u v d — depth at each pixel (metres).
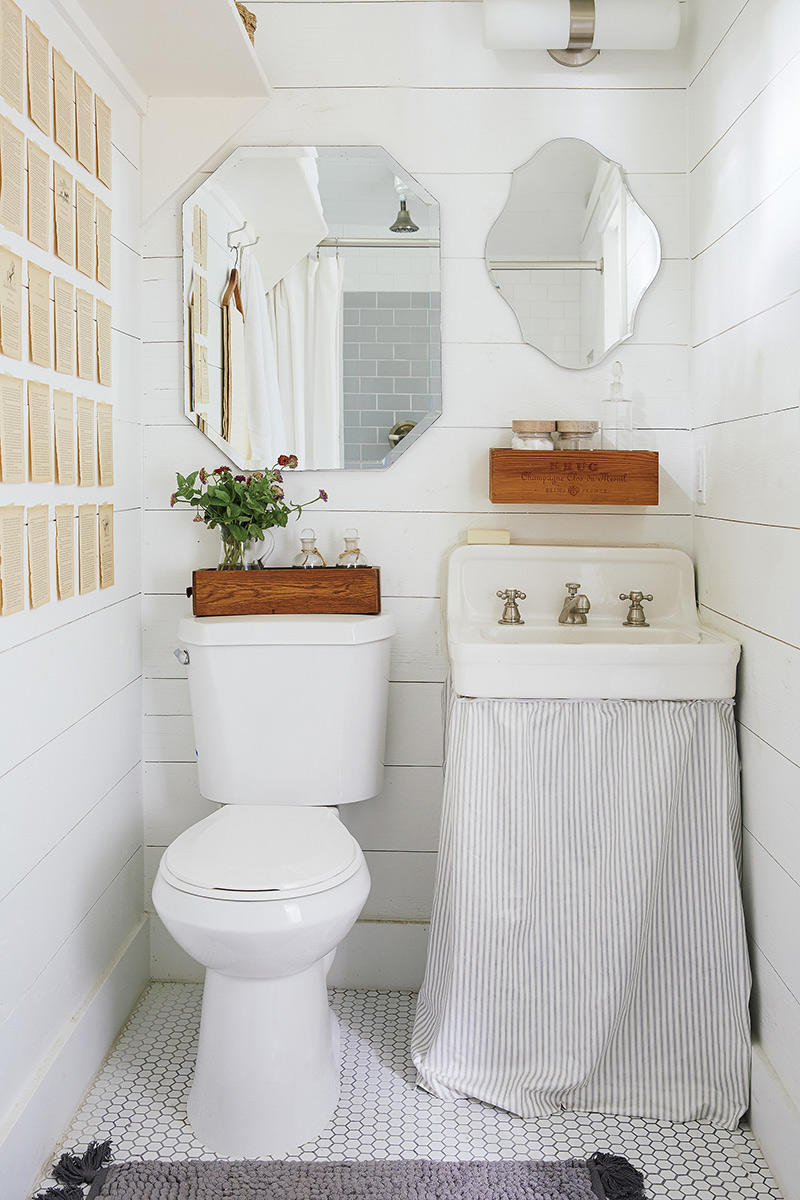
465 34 2.07
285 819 1.79
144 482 2.14
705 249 1.97
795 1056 1.51
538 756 1.73
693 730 1.73
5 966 1.42
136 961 2.09
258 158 2.09
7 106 1.38
